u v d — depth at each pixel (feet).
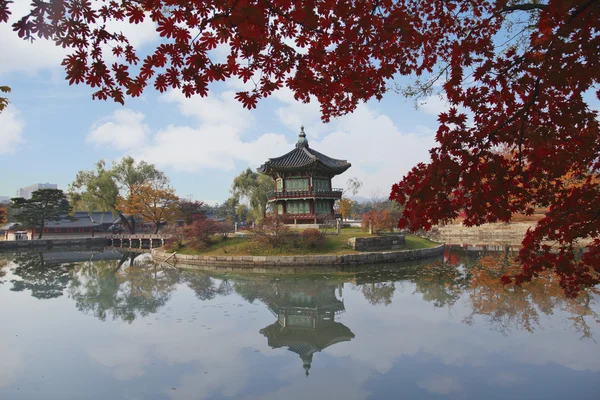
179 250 135.03
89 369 35.63
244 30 13.84
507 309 52.31
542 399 28.19
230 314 54.60
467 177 15.05
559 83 13.96
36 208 211.82
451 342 40.52
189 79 16.42
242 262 110.73
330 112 24.61
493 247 149.07
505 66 17.74
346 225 158.81
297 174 153.48
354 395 29.76
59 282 86.12
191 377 33.68
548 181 17.99
